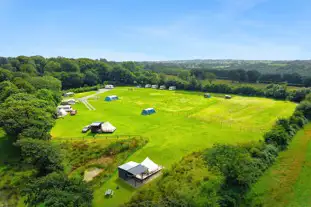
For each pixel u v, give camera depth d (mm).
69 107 79750
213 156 41500
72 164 42250
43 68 152625
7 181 37219
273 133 47625
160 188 33656
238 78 145375
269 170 38531
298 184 34375
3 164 41875
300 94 93562
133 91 123625
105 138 53000
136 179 37000
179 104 90500
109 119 69438
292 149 46344
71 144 49562
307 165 39906
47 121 49438
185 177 36125
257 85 127812
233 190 31844
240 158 37000
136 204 28781
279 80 133250
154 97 105938
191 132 57188
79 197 27281
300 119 60188
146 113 75312
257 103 91438
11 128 44188
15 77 90000
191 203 27703
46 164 38000
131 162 40281
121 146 47438
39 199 28000
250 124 63312
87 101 96750
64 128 61188
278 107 83625
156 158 43938
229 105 88000
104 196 33188
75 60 161500
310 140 50750
